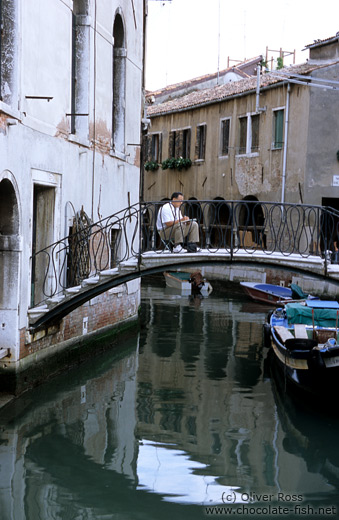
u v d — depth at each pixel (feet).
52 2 32.53
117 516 20.48
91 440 26.55
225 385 35.32
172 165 93.71
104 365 38.75
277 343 36.60
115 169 43.78
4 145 27.27
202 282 76.02
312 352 30.55
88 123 38.17
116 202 44.29
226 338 47.70
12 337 29.40
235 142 81.30
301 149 69.77
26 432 27.12
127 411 30.30
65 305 31.71
